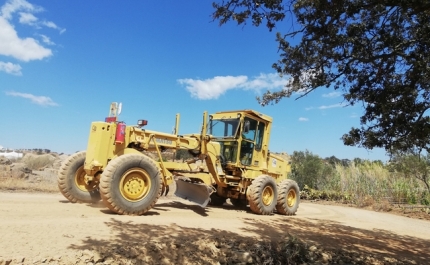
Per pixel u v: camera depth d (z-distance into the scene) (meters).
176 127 9.73
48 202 8.77
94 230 5.87
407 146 6.73
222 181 10.91
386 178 21.16
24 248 4.50
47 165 23.97
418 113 6.50
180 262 5.19
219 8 6.90
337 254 6.86
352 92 7.52
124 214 7.75
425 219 15.43
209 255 5.63
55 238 5.11
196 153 10.24
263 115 12.00
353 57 7.10
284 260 6.34
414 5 5.85
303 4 6.75
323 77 7.52
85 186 9.11
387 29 7.16
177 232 6.46
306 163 23.70
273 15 6.72
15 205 7.80
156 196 8.23
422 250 8.24
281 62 8.02
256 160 11.91
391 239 9.21
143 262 4.86
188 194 10.25
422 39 6.44
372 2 6.40
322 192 21.73
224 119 11.70
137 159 8.00
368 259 6.77
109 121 8.68
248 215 10.51
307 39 7.30
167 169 9.37
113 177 7.62
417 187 19.91
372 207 18.30
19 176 15.62
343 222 11.66
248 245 6.39
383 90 7.02
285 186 11.96
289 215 11.95
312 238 7.82
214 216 9.23
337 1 6.47
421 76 6.37
